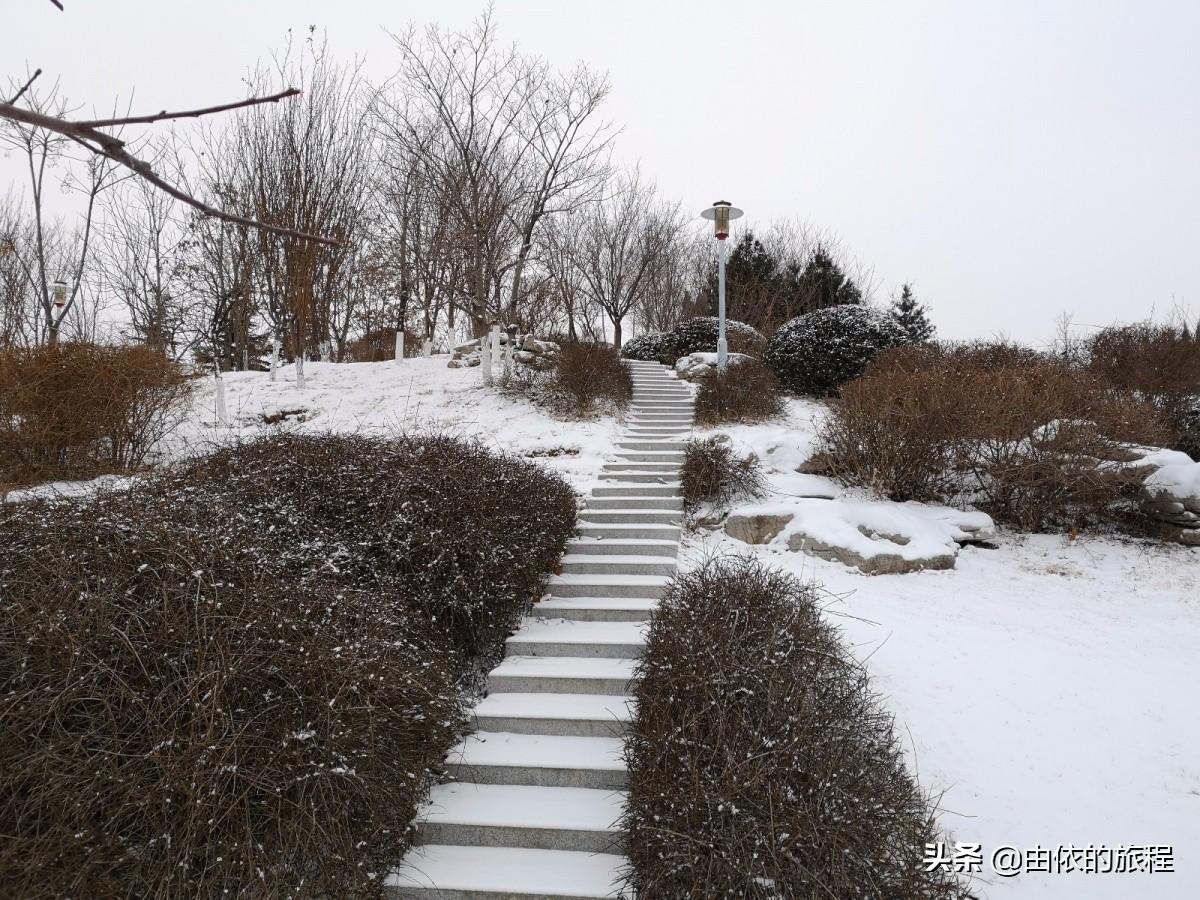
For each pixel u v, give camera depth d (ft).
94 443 30.99
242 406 45.27
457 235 47.57
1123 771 15.60
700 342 60.54
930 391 29.84
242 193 51.55
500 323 48.83
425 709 13.58
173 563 12.92
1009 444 28.99
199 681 11.23
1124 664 19.44
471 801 14.23
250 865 10.24
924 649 19.89
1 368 29.40
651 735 13.25
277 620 12.75
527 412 41.39
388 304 68.08
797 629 16.28
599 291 86.53
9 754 10.15
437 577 18.01
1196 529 27.50
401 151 52.31
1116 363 42.55
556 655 19.04
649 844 11.43
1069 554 27.40
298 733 11.47
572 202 59.16
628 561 23.82
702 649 14.74
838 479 32.22
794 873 10.82
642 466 32.60
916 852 11.87
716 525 29.12
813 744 12.59
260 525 17.54
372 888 11.64
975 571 25.89
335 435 26.00
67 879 9.55
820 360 46.73
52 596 11.83
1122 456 28.76
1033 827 14.20
